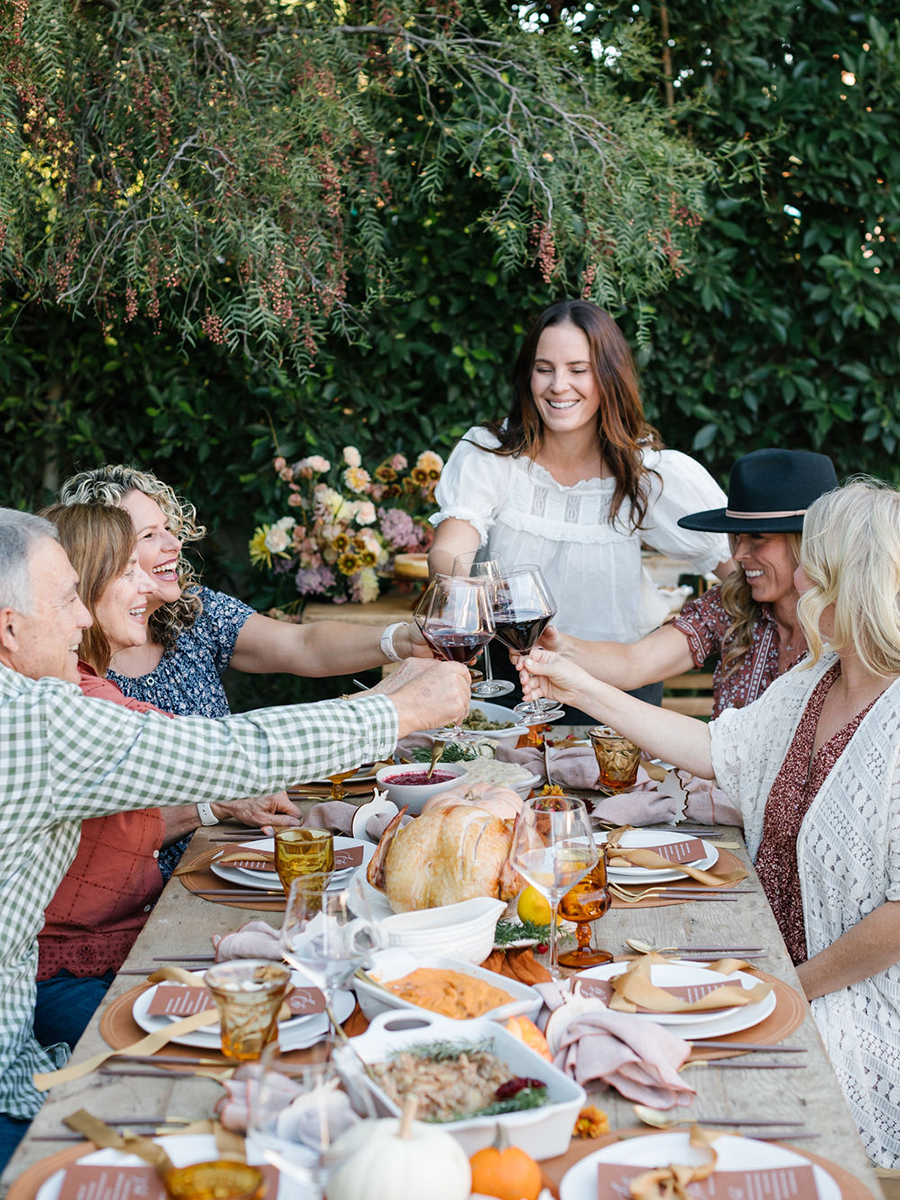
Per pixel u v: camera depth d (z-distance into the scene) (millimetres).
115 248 3309
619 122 3582
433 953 1346
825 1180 990
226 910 1671
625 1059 1147
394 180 4074
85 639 2143
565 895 1479
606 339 2799
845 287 4410
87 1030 1297
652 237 3604
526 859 1364
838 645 1847
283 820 2070
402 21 3484
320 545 4375
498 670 2979
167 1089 1165
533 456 2979
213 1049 1247
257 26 3432
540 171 3566
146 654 2533
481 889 1435
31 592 1649
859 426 4730
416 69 3600
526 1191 923
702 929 1592
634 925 1606
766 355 4660
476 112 3867
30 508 4613
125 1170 1006
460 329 4586
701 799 2115
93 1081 1177
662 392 4641
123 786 1550
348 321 4492
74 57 3268
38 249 3637
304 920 1216
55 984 1906
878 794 1791
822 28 4371
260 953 1405
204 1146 1044
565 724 2830
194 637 2627
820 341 4625
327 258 3543
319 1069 936
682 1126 1098
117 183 3314
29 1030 1636
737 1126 1098
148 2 3391
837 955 1788
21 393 4512
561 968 1450
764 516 2383
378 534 4434
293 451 4559
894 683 1836
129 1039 1265
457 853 1443
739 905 1680
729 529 2377
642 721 2123
